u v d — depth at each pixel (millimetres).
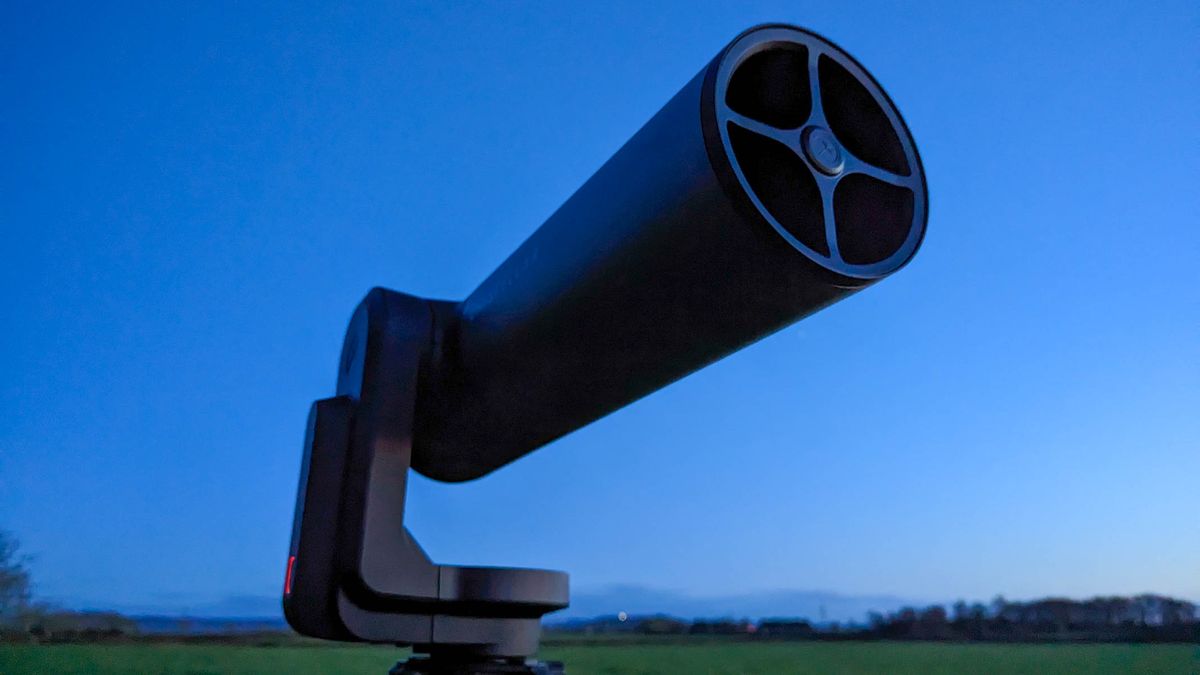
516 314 1857
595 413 2125
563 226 1668
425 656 2070
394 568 1922
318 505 1975
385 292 2227
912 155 1297
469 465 2568
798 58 1299
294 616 1894
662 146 1302
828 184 1189
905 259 1219
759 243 1168
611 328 1654
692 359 1688
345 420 2070
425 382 2156
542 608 2070
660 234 1323
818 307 1349
